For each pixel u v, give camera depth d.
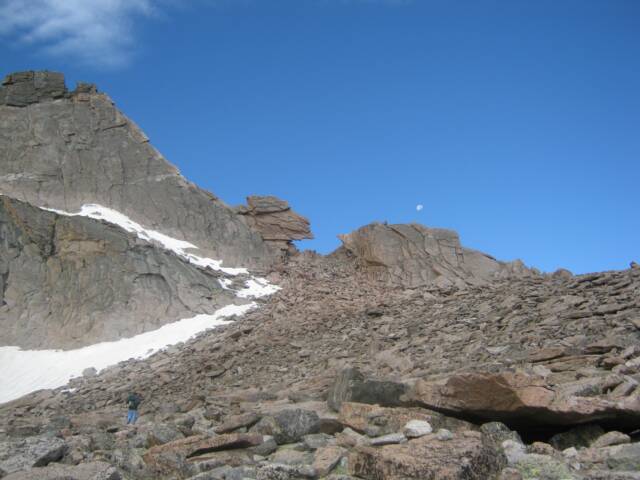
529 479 9.36
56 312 50.81
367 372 23.03
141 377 38.59
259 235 66.88
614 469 9.49
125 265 54.16
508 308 28.06
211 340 44.25
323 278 59.72
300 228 68.88
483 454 9.46
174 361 40.72
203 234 64.31
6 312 50.16
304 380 25.88
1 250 53.69
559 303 25.61
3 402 40.16
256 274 60.34
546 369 15.45
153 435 14.25
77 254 54.59
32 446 12.74
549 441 11.23
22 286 52.09
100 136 68.50
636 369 13.64
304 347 35.00
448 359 22.02
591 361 15.88
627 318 20.14
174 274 54.62
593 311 22.33
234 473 10.52
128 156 68.12
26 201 60.03
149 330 49.28
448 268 57.75
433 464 9.05
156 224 63.59
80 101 70.81
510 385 11.39
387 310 40.66
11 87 69.75
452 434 10.73
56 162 65.00
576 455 10.16
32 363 45.72
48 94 70.44
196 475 10.73
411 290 54.22
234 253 63.50
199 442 12.68
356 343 32.53
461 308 33.09
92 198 63.75
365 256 61.59
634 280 26.41
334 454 11.06
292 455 11.92
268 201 69.44
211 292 54.09
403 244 61.03
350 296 53.50
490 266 58.19
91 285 52.59
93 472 11.10
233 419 14.62
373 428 12.43
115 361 44.75
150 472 11.50
